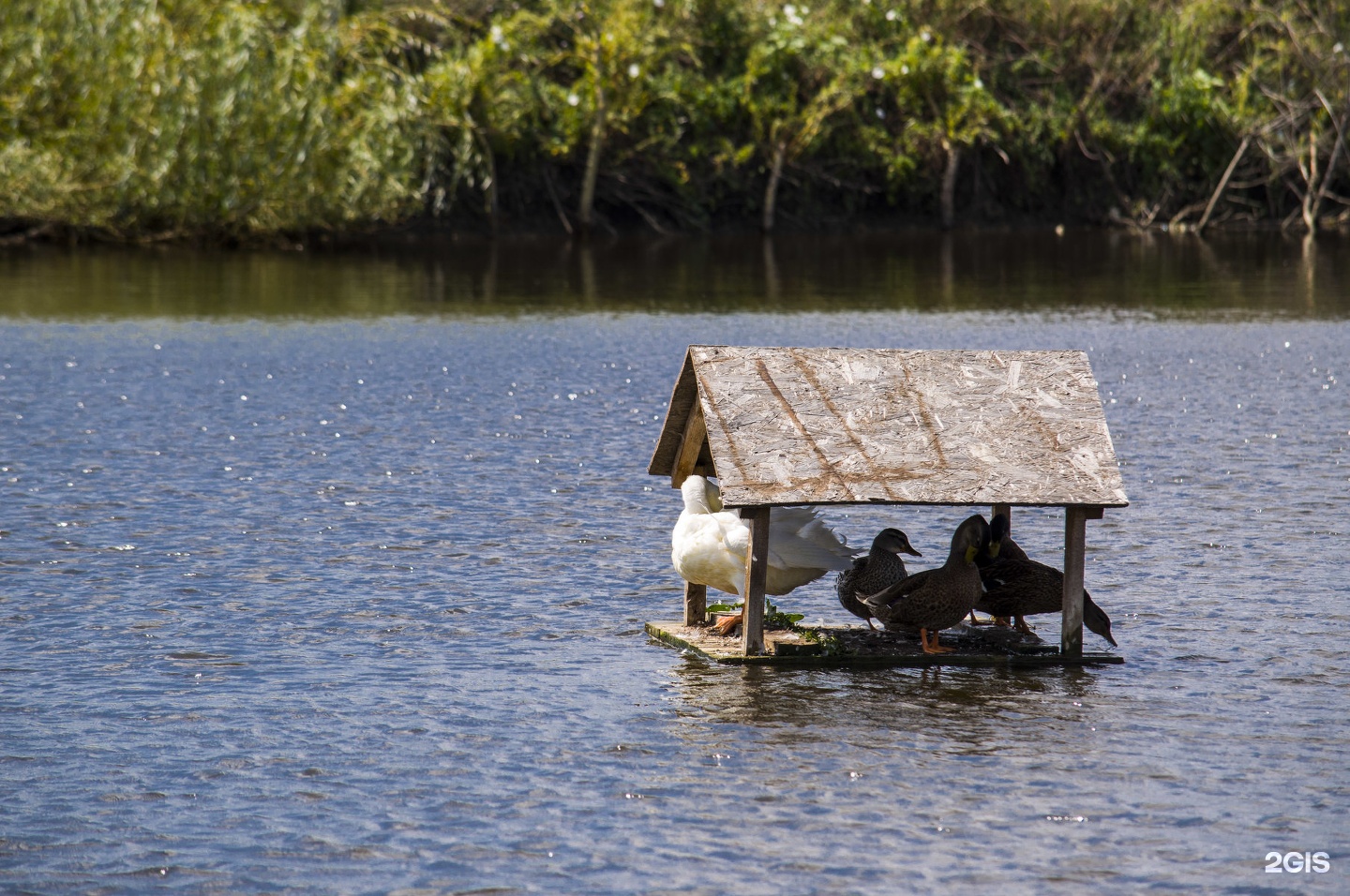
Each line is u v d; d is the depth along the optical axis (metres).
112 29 108.69
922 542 34.78
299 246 118.88
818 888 17.05
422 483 39.62
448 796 19.53
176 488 38.50
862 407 25.53
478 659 25.47
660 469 28.91
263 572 30.95
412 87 121.44
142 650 25.72
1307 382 56.56
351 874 17.39
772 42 143.25
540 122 134.75
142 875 17.38
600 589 30.16
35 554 32.03
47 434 45.38
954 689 24.05
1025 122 151.12
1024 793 19.64
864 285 96.25
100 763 20.64
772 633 26.70
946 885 17.12
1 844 18.14
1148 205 154.75
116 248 113.00
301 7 126.56
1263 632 27.05
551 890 17.00
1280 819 18.88
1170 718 22.55
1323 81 143.38
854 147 145.00
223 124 109.50
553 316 78.38
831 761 20.72
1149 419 49.34
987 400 25.84
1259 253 122.19
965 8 152.88
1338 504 36.94
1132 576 30.95
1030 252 124.31
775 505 23.97
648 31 134.50
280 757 20.86
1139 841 18.25
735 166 142.00
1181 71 152.12
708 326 74.56
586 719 22.47
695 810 19.08
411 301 84.31
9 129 108.38
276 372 58.44
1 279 90.94
